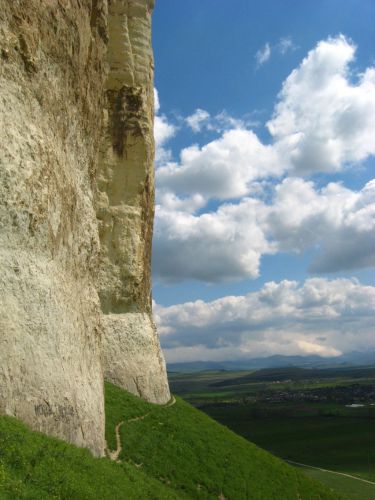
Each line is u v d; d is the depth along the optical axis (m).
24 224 19.98
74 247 24.86
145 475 24.03
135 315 43.91
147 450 27.92
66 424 20.30
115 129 43.94
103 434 24.72
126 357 41.38
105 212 42.78
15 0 21.06
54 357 20.28
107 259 42.62
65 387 20.62
